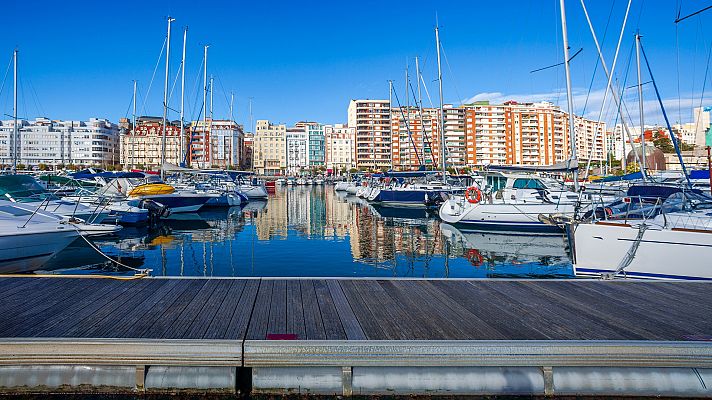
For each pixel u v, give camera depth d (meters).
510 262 13.27
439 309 5.54
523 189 20.77
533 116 112.31
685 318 5.22
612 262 9.49
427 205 33.03
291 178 101.81
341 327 4.84
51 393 4.14
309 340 4.32
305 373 4.24
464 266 12.69
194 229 21.03
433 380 4.25
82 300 5.70
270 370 4.23
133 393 4.17
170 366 4.20
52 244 11.43
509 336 4.59
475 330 4.78
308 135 134.88
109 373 4.18
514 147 111.12
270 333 4.61
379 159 113.12
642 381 4.26
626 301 5.94
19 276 6.97
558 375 4.27
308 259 13.66
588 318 5.21
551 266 12.67
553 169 18.73
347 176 82.06
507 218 19.92
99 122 126.06
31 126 121.94
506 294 6.27
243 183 46.34
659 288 6.61
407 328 4.83
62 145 123.25
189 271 11.75
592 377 4.27
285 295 6.09
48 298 5.78
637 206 13.16
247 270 11.97
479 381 4.26
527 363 4.23
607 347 4.24
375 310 5.48
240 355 4.18
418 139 110.75
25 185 16.77
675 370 4.28
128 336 4.43
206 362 4.16
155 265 12.52
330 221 25.14
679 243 8.84
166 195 26.03
